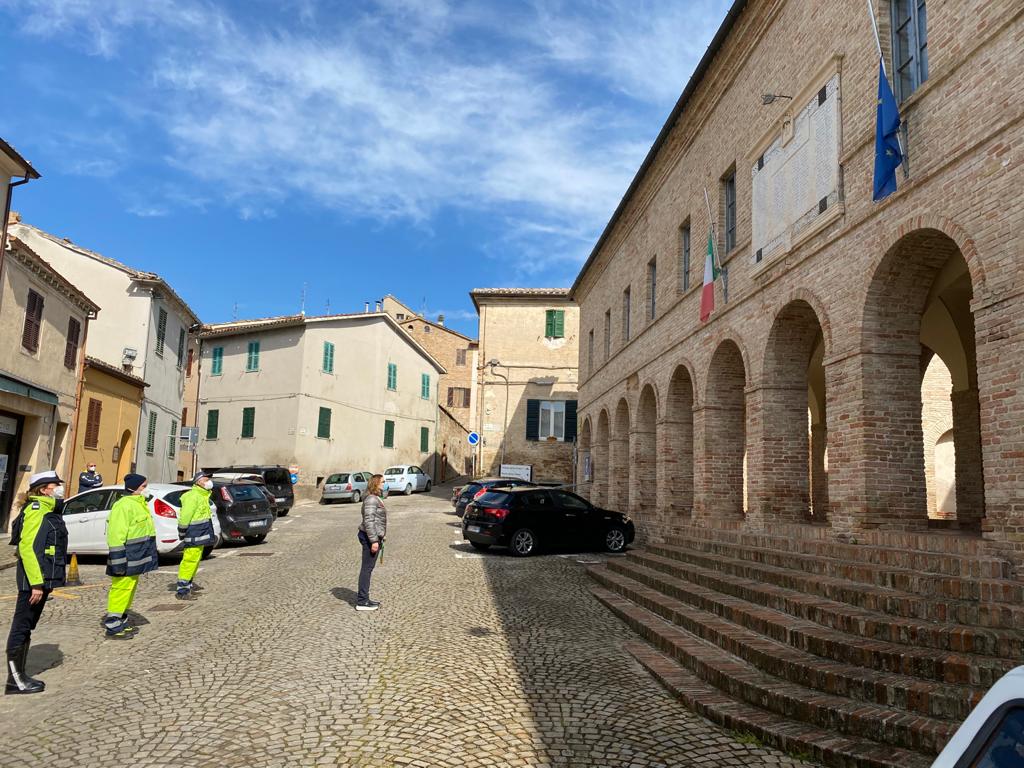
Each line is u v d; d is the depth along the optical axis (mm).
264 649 7727
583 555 16281
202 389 38750
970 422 13055
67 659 7355
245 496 17719
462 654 7617
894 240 8148
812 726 5242
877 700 5230
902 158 7961
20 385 16797
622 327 22297
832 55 9648
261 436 36219
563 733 5426
